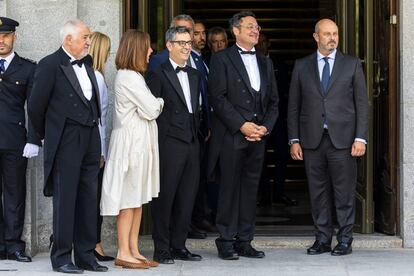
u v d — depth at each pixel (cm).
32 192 1070
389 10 1107
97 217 1006
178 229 1033
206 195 1232
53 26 1080
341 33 1221
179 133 1003
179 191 1022
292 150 1073
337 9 1272
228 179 1033
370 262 1030
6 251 1048
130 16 1120
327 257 1058
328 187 1074
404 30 1089
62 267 969
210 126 1076
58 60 953
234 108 1025
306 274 975
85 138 959
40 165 1086
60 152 955
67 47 958
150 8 1168
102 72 1012
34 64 1034
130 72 973
